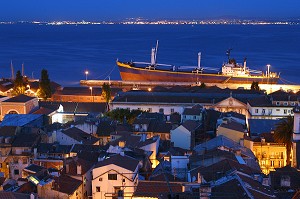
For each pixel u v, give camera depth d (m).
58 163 112.81
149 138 127.44
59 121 180.12
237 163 85.50
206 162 92.00
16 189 88.25
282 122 122.25
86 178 96.31
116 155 97.94
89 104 195.50
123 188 89.88
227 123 128.88
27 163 115.25
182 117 159.38
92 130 142.75
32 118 160.00
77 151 115.69
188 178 84.31
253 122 144.88
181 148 124.56
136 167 93.94
